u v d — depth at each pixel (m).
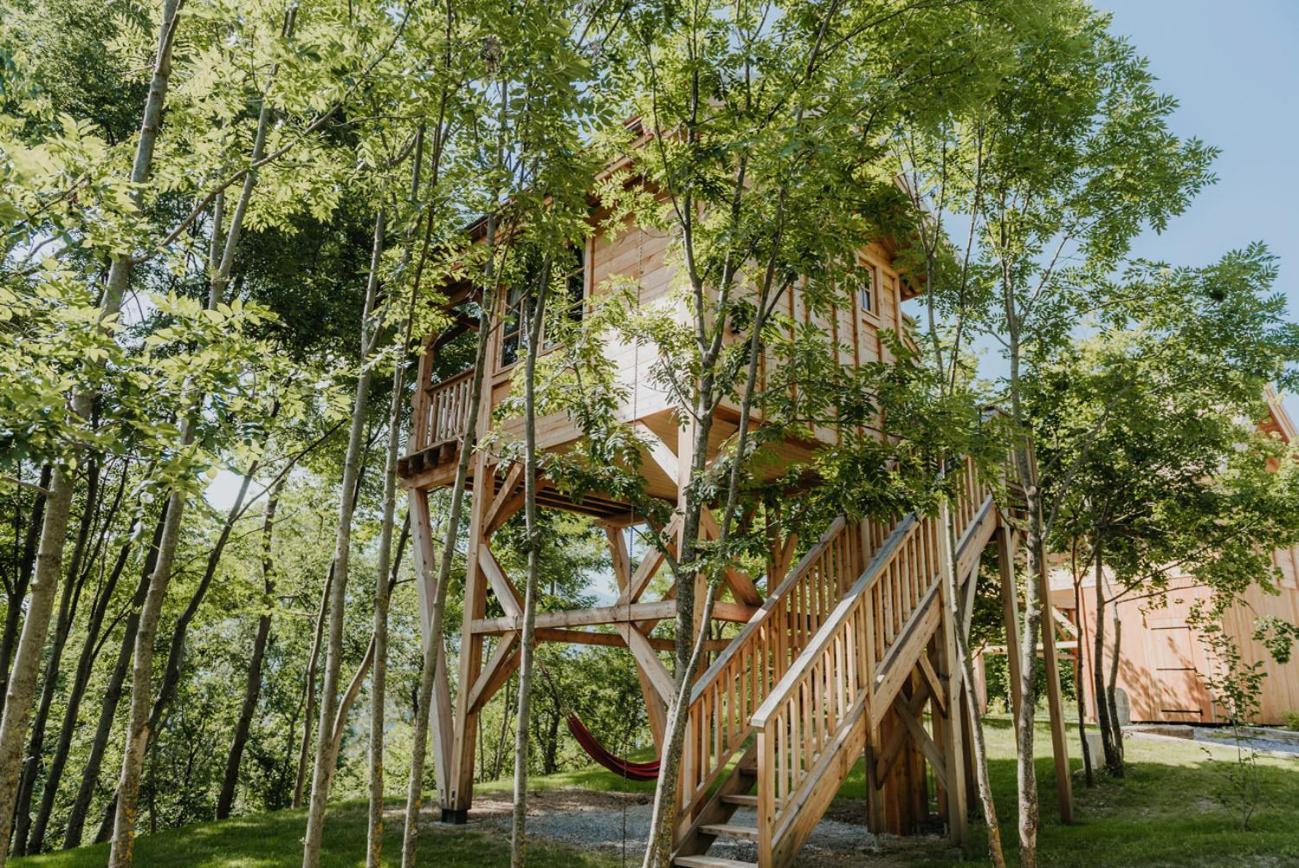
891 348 5.56
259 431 4.36
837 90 4.61
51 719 16.97
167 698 11.73
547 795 10.80
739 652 6.84
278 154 5.04
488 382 9.74
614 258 8.63
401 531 14.95
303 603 17.75
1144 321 7.83
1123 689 15.22
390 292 5.49
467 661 9.23
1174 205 6.62
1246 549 10.27
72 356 3.60
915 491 5.24
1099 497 10.08
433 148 5.28
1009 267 6.79
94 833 18.59
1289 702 14.24
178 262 4.39
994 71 5.05
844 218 4.75
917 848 7.64
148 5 6.09
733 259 4.97
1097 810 8.71
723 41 5.15
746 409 4.79
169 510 5.05
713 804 6.34
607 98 4.88
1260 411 8.13
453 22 4.77
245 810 19.67
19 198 3.64
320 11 5.16
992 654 13.91
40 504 10.80
